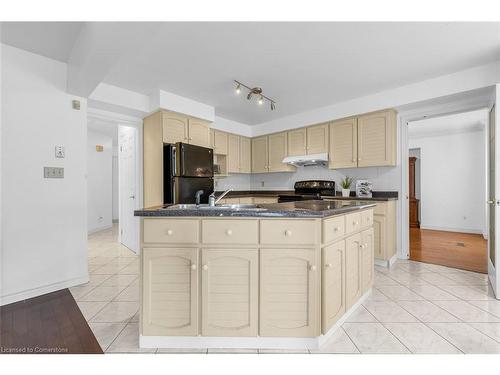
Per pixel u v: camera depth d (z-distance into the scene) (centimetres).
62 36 214
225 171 464
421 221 588
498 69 255
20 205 226
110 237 524
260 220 153
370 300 221
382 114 341
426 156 581
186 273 154
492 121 251
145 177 365
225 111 414
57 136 250
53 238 245
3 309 207
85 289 249
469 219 527
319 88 322
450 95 286
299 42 221
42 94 241
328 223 161
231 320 154
